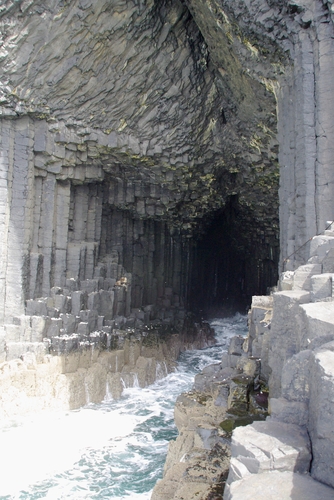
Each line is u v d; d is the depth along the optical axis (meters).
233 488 3.48
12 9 12.67
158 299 24.11
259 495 3.34
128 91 16.11
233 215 26.25
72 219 18.56
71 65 14.58
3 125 15.21
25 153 15.73
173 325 23.61
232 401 8.35
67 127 16.33
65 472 11.07
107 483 10.59
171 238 25.31
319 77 10.27
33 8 12.96
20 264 15.63
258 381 8.85
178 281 25.53
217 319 30.56
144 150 17.75
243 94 14.98
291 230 11.34
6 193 15.25
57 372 15.02
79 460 11.69
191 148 18.47
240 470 3.74
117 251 21.27
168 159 18.52
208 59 16.42
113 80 15.62
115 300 19.48
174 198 20.98
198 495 5.69
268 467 3.71
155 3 14.44
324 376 3.71
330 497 3.32
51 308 16.09
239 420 7.72
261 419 7.69
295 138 11.08
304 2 10.33
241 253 29.94
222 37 13.51
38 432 13.05
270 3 10.97
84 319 16.97
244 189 21.25
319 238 7.52
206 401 9.45
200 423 7.92
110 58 15.06
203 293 29.58
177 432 13.52
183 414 9.11
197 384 10.73
